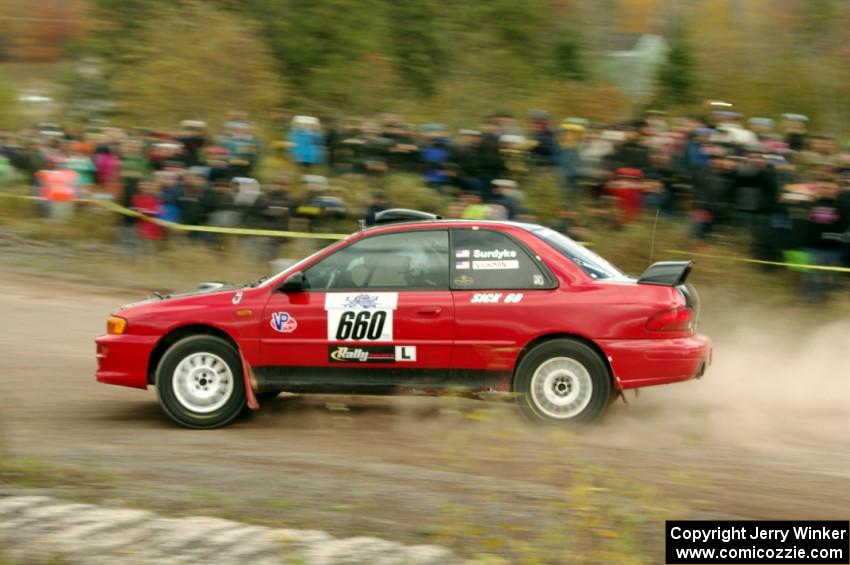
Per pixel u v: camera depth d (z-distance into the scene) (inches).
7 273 917.8
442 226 505.0
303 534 332.8
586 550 320.5
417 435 486.9
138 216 942.4
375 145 1002.7
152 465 419.5
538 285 492.1
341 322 495.8
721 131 878.4
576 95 1520.7
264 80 1471.5
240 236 918.4
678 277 491.2
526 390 487.2
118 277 914.1
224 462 429.1
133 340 505.7
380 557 315.0
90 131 1186.6
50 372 622.5
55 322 768.3
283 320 498.6
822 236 781.9
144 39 1489.9
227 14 1533.0
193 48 1455.5
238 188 929.5
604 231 878.4
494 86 1551.4
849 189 781.9
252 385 501.0
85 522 339.3
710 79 1504.7
